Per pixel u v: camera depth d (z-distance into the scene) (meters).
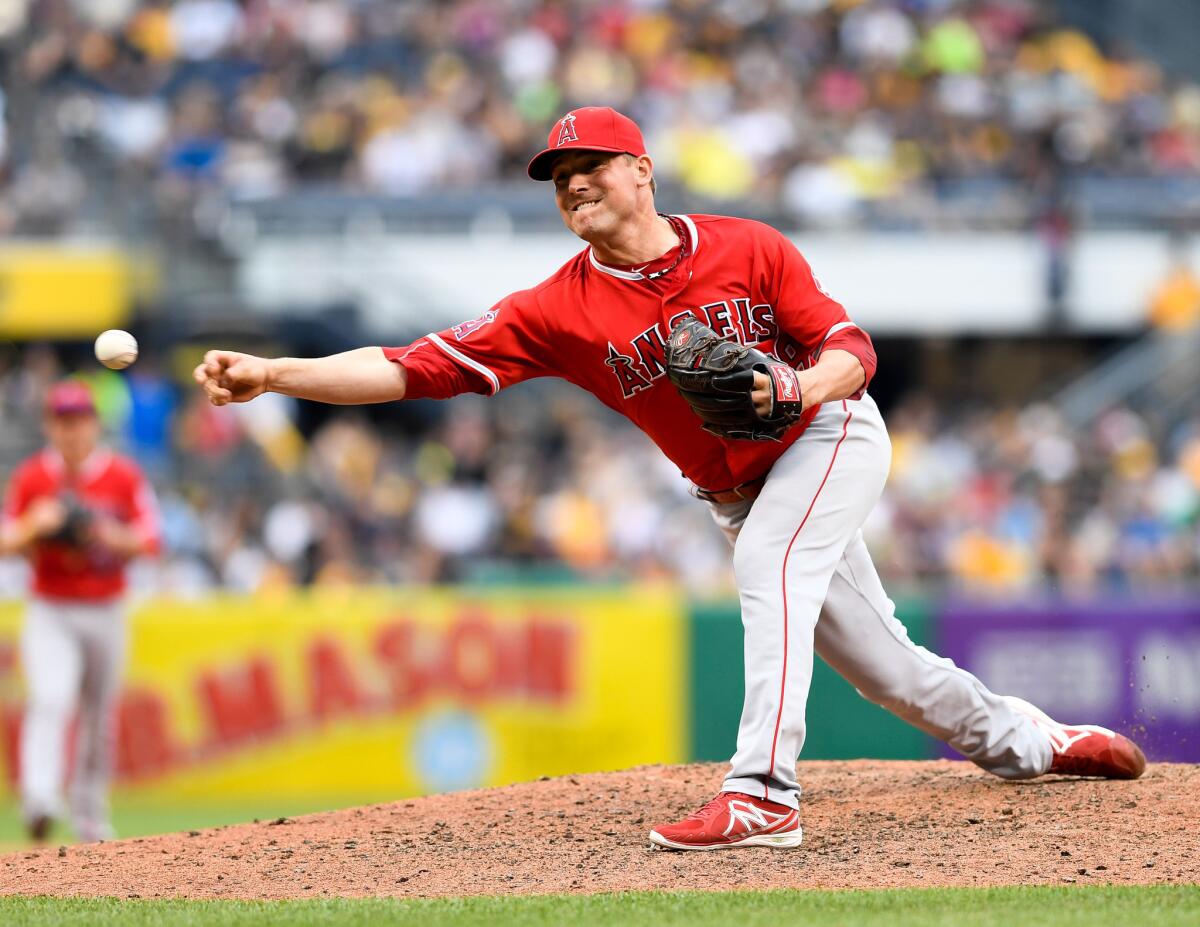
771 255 16.22
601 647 41.78
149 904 15.26
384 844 17.67
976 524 50.09
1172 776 19.16
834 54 71.44
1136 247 61.41
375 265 60.47
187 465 53.47
